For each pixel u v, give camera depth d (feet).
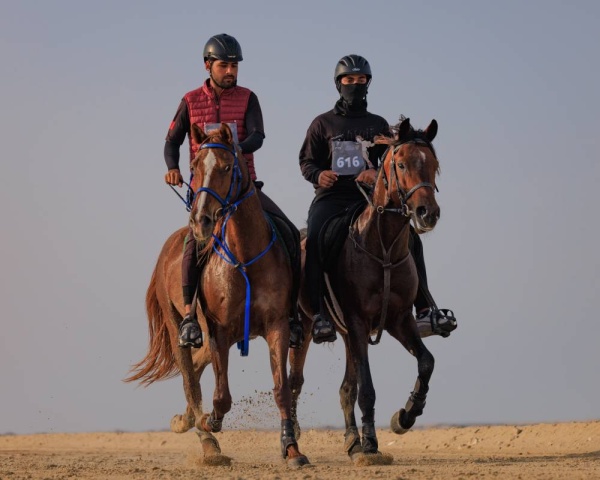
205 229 34.78
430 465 39.78
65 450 63.77
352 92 42.42
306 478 33.17
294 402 46.21
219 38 41.16
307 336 45.19
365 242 38.58
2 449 65.87
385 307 38.42
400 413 40.34
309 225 41.47
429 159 36.63
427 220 35.73
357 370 38.63
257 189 40.55
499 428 60.90
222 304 37.55
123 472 38.75
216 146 36.01
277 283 37.68
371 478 32.91
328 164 43.37
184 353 43.62
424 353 38.55
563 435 55.72
